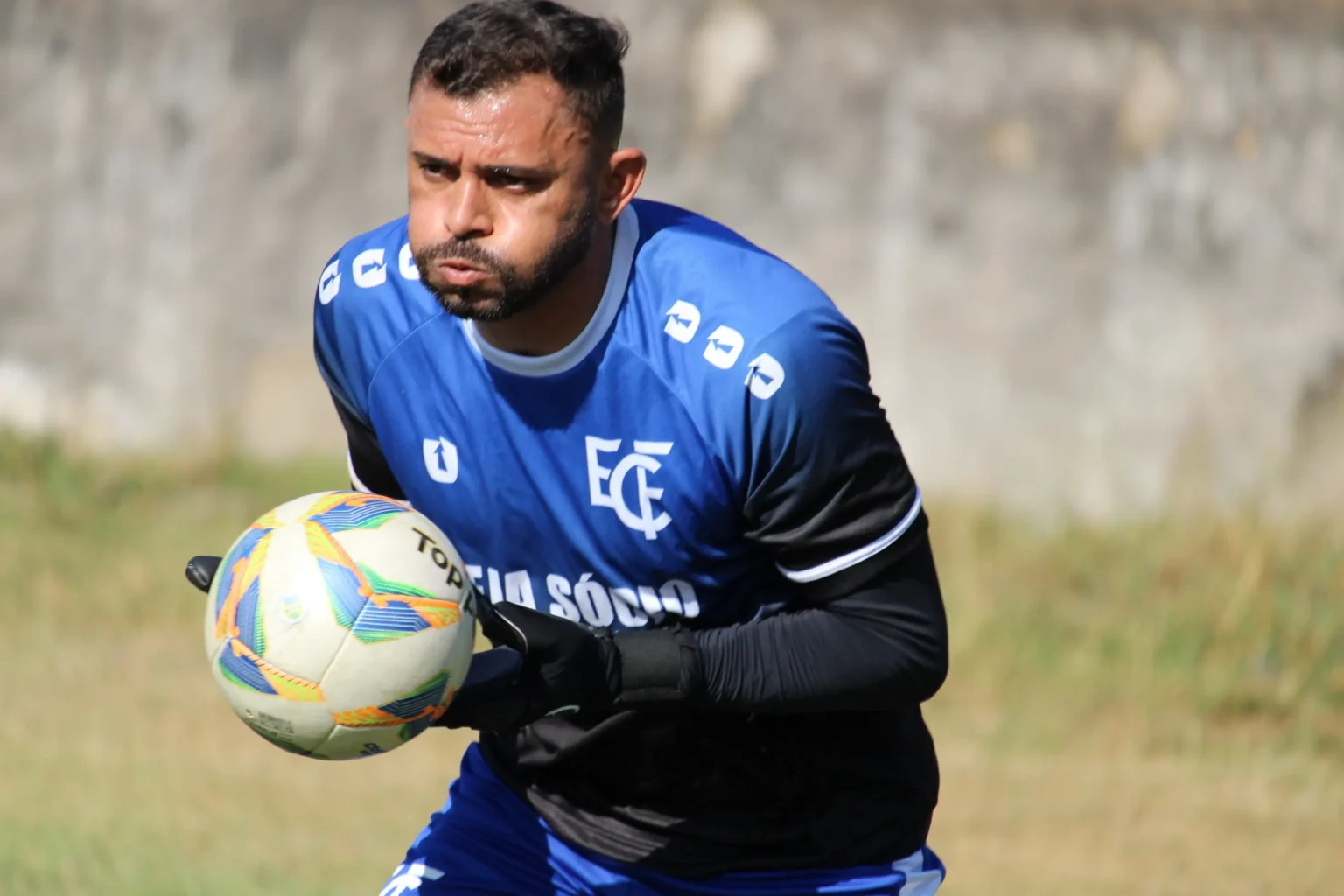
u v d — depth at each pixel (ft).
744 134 150.61
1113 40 149.38
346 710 32.65
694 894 37.29
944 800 80.48
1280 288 147.43
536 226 31.89
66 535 117.60
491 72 31.68
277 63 154.40
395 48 154.10
